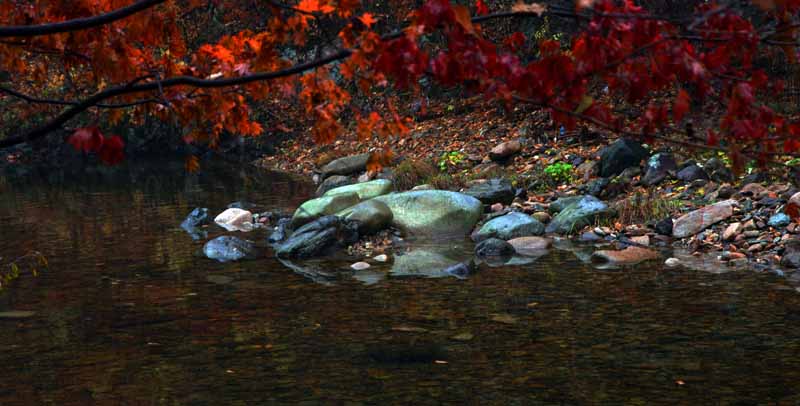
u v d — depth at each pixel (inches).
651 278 290.7
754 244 327.9
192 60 128.7
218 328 246.2
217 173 749.3
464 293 279.4
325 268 330.6
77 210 532.4
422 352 217.5
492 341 224.8
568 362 205.8
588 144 557.0
